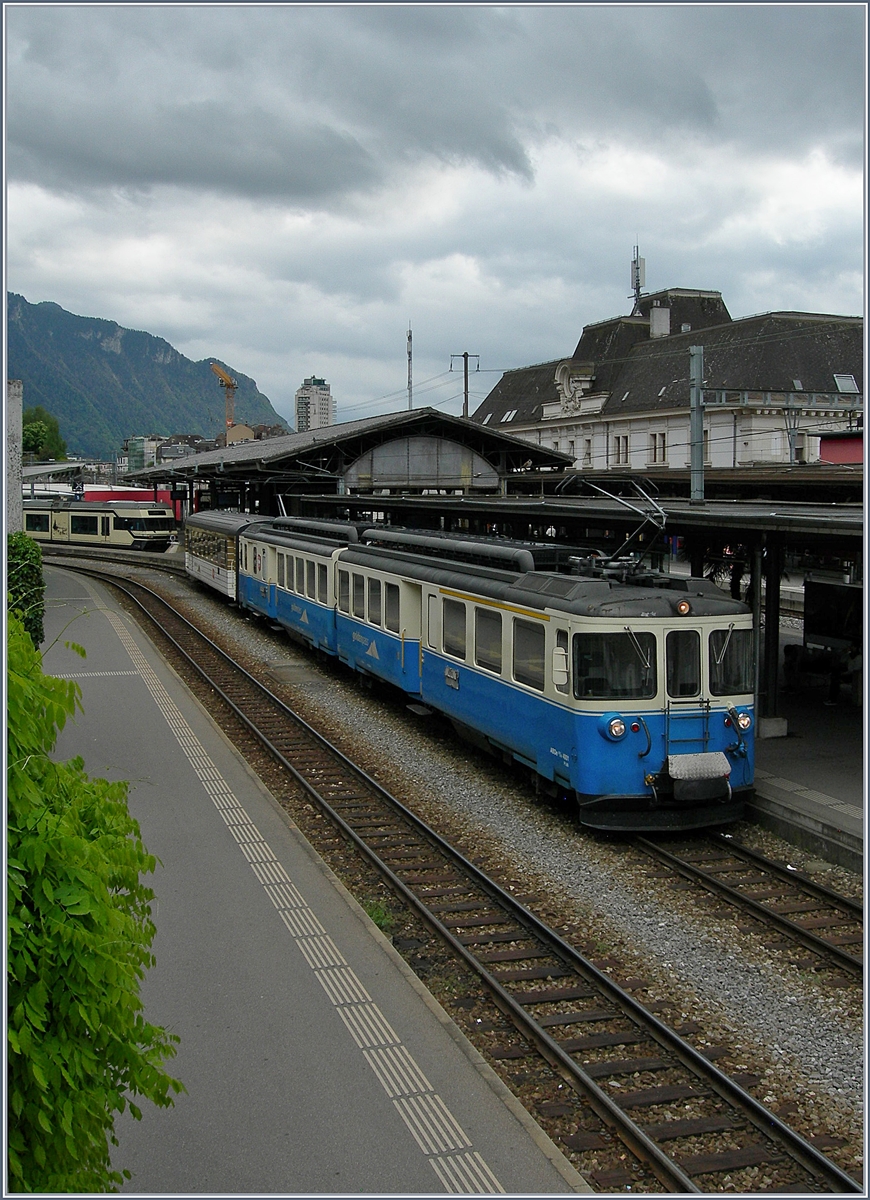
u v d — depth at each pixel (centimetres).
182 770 1464
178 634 2873
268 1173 593
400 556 1831
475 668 1452
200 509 6406
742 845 1183
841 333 5000
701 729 1167
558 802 1328
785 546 1614
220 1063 705
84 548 6056
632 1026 785
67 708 467
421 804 1356
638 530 1380
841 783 1323
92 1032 423
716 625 1175
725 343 5128
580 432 6062
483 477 3697
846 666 1948
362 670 2027
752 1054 747
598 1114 668
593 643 1149
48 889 412
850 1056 745
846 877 1094
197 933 916
